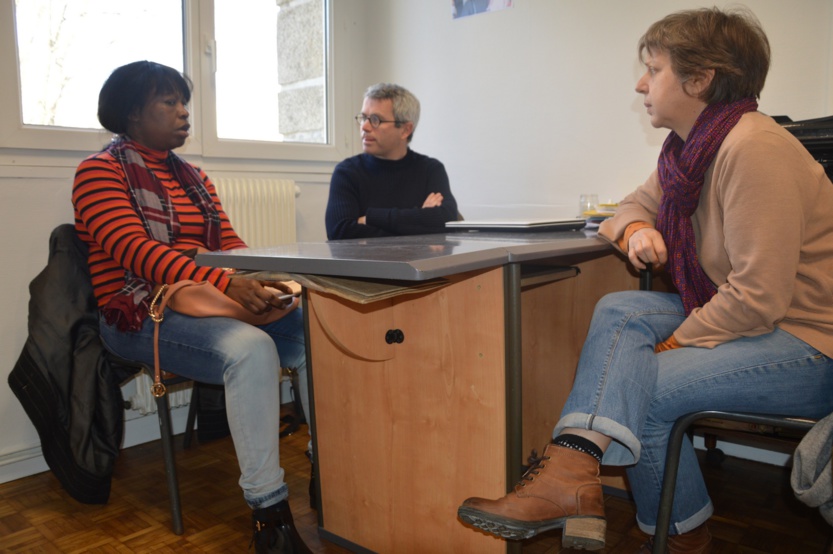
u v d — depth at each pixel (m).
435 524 1.31
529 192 2.52
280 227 2.50
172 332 1.52
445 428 1.27
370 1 2.91
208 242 1.83
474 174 2.67
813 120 1.45
